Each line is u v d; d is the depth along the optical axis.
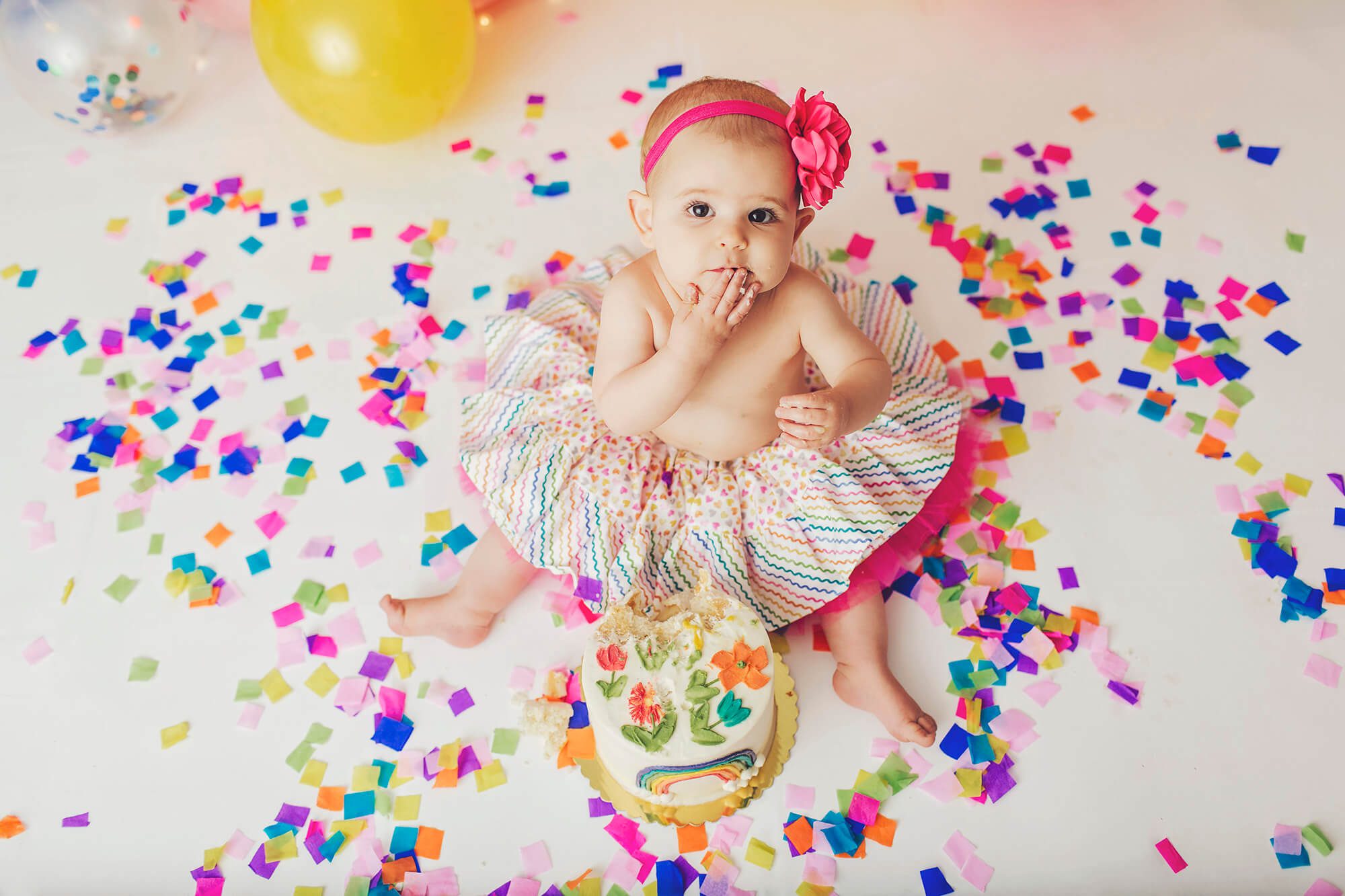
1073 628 1.52
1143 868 1.33
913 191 2.04
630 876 1.33
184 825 1.40
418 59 1.86
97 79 1.96
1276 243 1.92
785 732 1.42
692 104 1.28
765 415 1.45
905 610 1.56
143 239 2.05
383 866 1.34
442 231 2.03
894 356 1.71
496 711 1.49
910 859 1.34
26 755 1.47
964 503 1.65
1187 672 1.49
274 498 1.71
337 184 2.12
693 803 1.35
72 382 1.86
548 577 1.62
